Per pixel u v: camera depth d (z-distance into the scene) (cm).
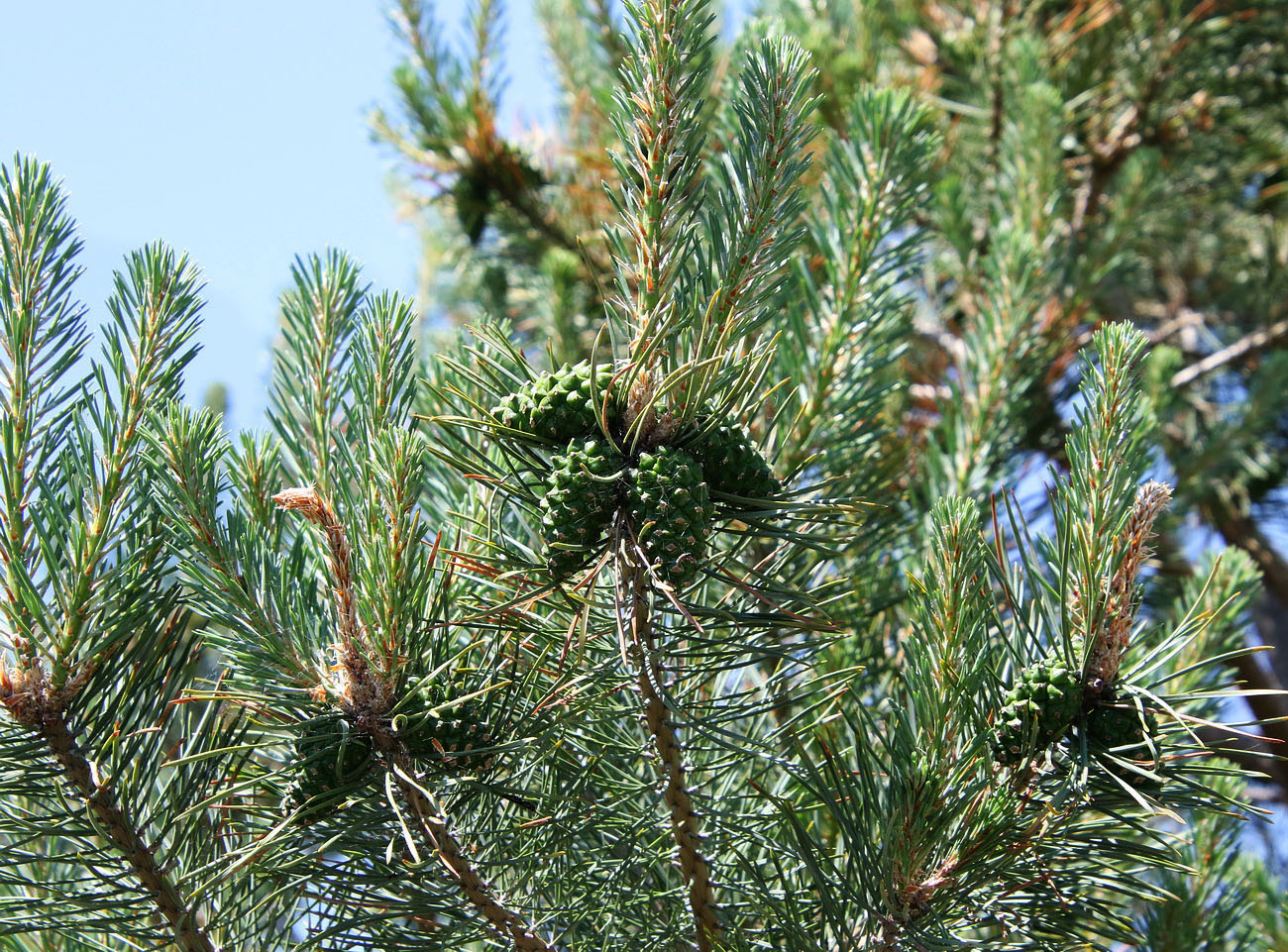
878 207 111
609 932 102
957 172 220
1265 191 265
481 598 97
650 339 93
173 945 97
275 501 92
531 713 97
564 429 93
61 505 93
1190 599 109
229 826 97
